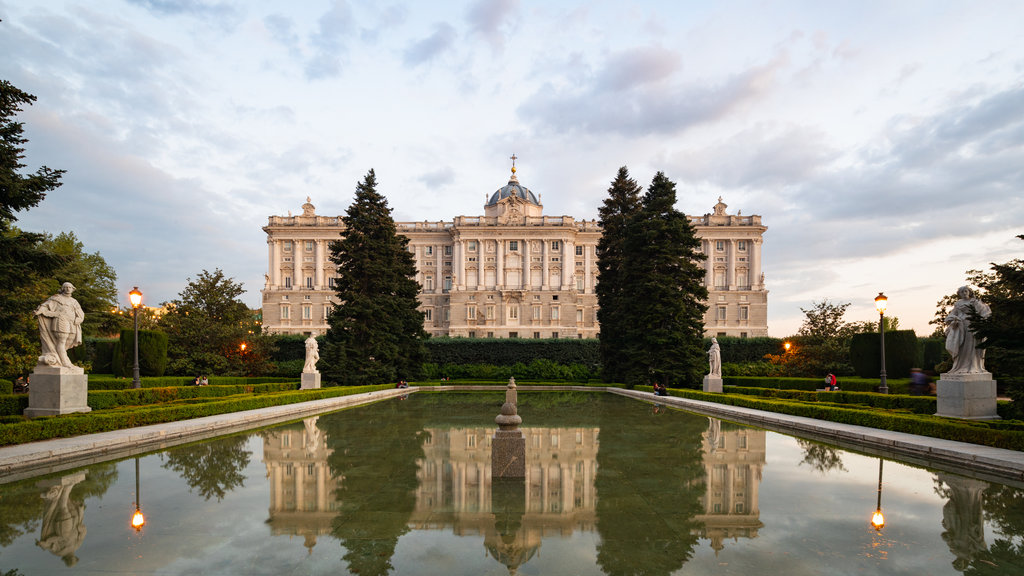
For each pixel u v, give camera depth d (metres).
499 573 6.53
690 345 40.12
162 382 33.53
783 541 7.63
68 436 15.43
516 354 62.00
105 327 51.19
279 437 17.36
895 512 8.98
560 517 8.75
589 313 97.81
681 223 42.31
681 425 20.61
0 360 24.89
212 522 8.45
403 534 7.95
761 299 96.00
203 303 46.84
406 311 48.94
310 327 96.56
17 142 17.53
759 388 29.69
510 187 106.12
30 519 8.57
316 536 7.83
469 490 10.44
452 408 28.33
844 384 31.30
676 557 7.04
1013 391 15.32
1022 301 14.68
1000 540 7.66
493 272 97.44
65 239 58.97
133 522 8.43
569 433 18.31
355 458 13.65
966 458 12.56
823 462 13.22
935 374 37.81
